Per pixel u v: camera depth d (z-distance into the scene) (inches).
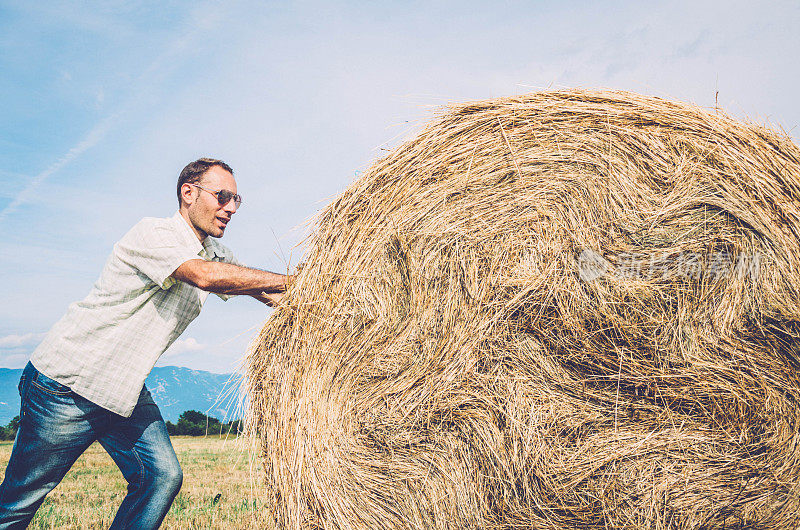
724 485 79.1
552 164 87.5
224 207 105.7
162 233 95.2
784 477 78.2
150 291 97.7
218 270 90.8
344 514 86.6
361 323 91.0
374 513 86.4
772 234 79.2
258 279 91.7
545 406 83.6
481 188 89.0
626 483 80.7
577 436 82.6
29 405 94.7
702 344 80.7
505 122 90.1
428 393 86.7
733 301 80.4
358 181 94.3
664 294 81.7
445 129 92.3
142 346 97.8
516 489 82.7
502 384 84.8
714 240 81.6
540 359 84.9
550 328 84.8
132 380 96.2
